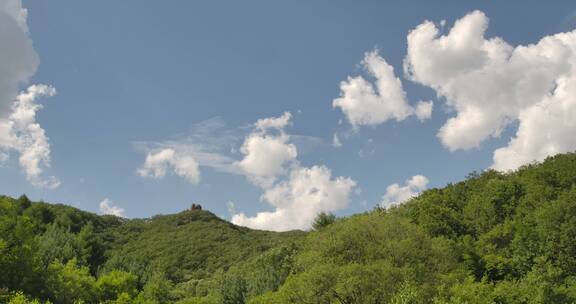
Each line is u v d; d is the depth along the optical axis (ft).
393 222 150.82
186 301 222.89
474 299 110.63
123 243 506.07
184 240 517.55
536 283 132.26
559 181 242.78
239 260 450.30
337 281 112.88
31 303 118.73
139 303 172.24
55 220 351.46
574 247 167.84
